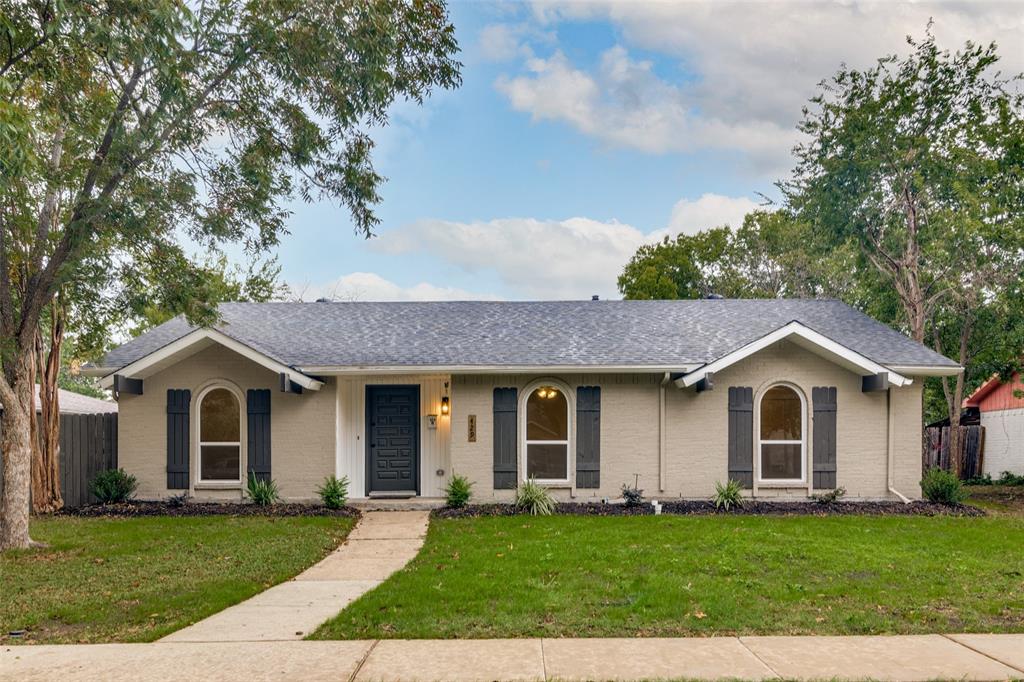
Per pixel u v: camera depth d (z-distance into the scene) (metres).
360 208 12.02
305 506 12.75
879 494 13.36
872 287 21.56
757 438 13.45
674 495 13.42
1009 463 20.16
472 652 4.98
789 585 6.76
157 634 5.50
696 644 5.14
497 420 13.52
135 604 6.47
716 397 13.48
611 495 13.45
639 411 13.55
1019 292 16.94
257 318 15.88
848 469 13.37
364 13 10.13
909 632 5.44
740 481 13.33
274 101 10.95
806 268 34.94
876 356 13.58
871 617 5.75
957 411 20.67
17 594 6.86
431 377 14.46
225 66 10.36
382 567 8.09
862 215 19.48
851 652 4.95
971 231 17.17
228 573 7.75
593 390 13.53
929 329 21.19
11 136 7.16
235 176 11.12
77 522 11.25
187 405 13.52
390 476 14.38
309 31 10.13
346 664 4.75
